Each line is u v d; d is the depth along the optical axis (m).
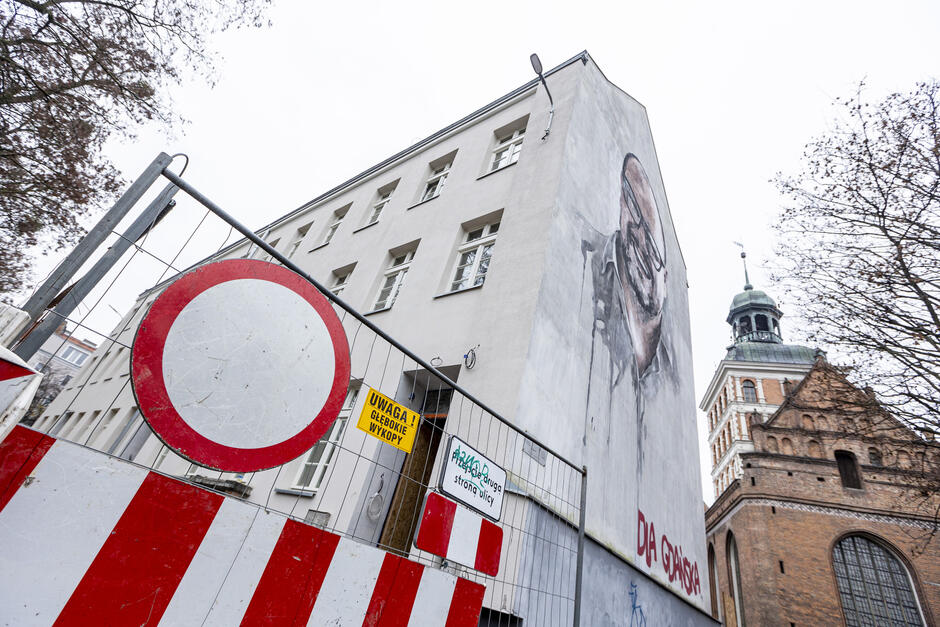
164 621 1.75
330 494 6.69
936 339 8.95
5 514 1.49
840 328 10.22
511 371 6.41
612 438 8.99
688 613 11.89
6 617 1.42
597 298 9.45
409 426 3.13
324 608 2.26
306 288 2.58
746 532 26.84
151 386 1.87
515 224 8.48
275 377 2.33
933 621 22.95
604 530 7.86
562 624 5.70
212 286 2.19
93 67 10.70
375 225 12.68
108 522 1.69
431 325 8.21
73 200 12.60
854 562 25.52
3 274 13.98
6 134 10.93
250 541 2.06
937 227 9.07
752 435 29.83
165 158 2.16
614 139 12.61
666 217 17.09
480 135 12.02
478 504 3.47
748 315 53.34
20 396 1.50
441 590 2.91
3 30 9.57
